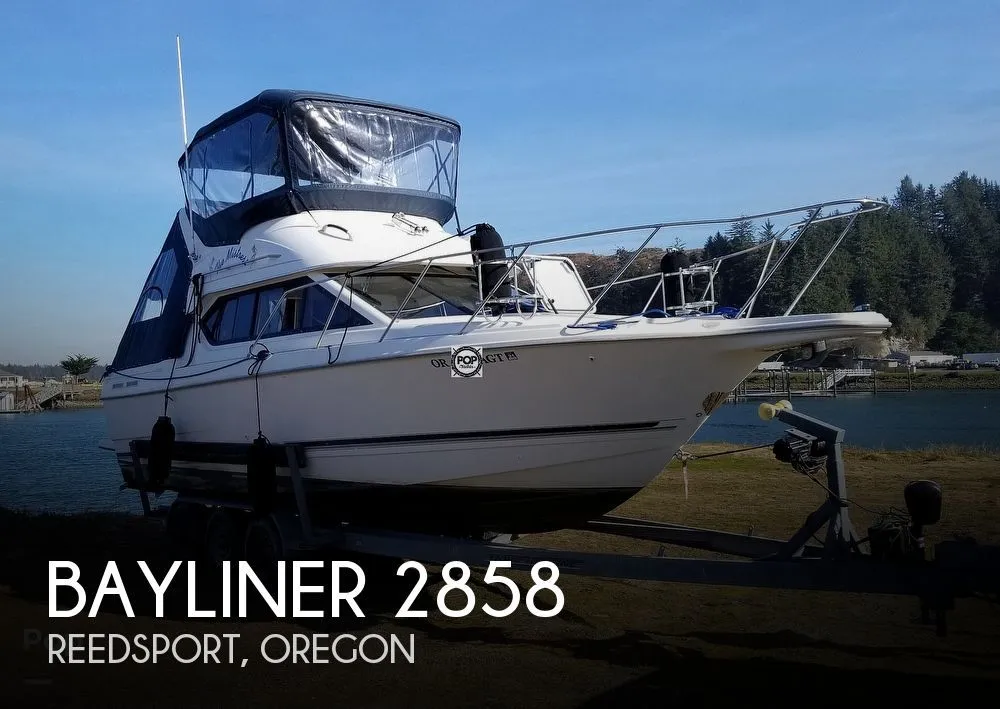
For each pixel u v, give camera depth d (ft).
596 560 17.71
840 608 20.94
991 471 43.42
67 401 276.82
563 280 25.82
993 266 313.32
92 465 71.05
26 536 31.78
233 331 26.27
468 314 22.24
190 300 28.22
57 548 29.99
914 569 14.90
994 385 229.45
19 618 21.25
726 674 16.30
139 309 31.58
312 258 23.65
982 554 14.43
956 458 50.14
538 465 19.21
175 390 27.48
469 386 19.24
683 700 14.88
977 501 33.99
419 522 21.97
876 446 83.25
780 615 20.47
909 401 185.88
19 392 281.95
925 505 15.61
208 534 25.57
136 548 30.83
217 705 15.20
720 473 45.75
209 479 26.89
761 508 34.37
